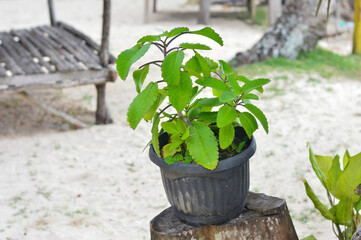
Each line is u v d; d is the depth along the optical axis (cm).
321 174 271
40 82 526
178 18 1027
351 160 246
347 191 255
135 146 512
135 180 444
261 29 934
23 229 369
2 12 1127
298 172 436
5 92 512
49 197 416
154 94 219
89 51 604
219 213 241
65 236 359
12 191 428
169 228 248
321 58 739
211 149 220
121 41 863
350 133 504
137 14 1074
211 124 264
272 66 700
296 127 526
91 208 399
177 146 231
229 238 244
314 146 482
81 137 539
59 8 1152
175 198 243
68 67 534
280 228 251
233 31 918
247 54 723
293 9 751
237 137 261
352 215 261
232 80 230
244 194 247
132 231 366
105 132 551
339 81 652
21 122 589
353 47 781
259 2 1114
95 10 1123
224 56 763
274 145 490
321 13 751
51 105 638
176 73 212
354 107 569
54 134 552
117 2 1196
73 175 455
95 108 631
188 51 759
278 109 573
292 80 652
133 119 220
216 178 229
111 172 459
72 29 690
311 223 358
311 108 571
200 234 244
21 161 485
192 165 226
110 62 564
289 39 736
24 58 571
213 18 1017
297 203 388
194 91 240
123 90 677
